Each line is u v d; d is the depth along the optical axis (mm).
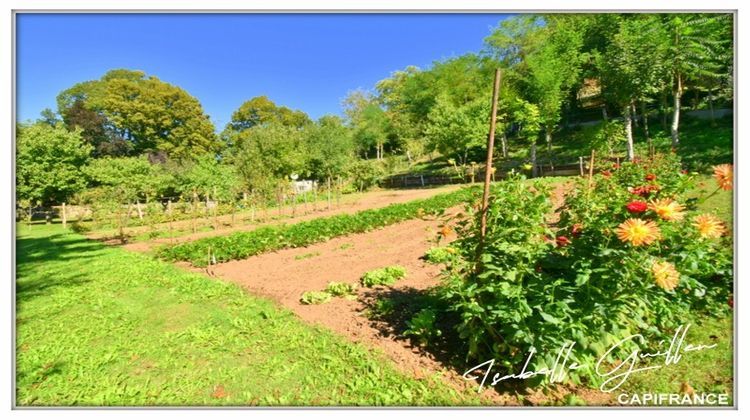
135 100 40250
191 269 7711
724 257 3758
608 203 3139
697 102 24594
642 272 2631
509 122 28344
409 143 39062
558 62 22484
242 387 3146
